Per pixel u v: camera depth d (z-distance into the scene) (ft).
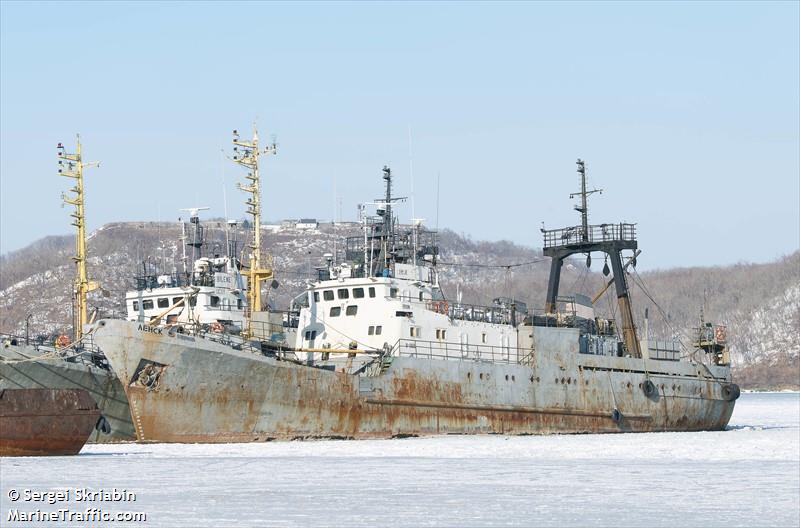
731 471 346.74
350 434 404.57
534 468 345.10
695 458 383.04
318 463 343.05
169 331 373.40
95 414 355.36
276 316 472.44
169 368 372.38
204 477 310.45
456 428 429.79
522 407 452.35
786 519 262.06
